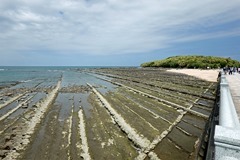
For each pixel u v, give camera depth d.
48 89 32.06
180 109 17.41
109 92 28.11
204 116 15.16
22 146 10.13
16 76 66.19
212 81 37.56
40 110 17.36
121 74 67.38
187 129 12.53
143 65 145.12
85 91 29.75
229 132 2.81
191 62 99.38
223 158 2.77
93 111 17.08
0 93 27.89
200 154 7.24
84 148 9.79
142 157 8.88
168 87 30.39
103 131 12.10
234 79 26.38
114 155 9.09
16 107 18.81
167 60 118.00
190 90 27.20
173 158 8.77
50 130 12.38
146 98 22.86
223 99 6.48
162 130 12.13
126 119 14.20
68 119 14.73
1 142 10.59
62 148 9.87
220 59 100.50
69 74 79.62
